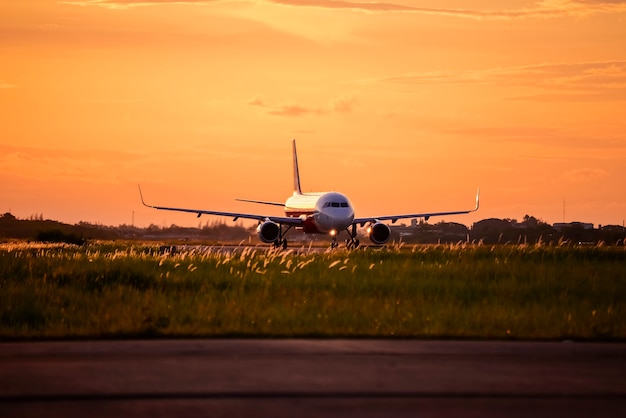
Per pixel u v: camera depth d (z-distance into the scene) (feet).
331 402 147.54
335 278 323.57
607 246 441.27
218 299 283.38
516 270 345.51
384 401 148.56
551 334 232.12
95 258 377.71
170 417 136.98
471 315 255.50
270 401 148.05
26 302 271.90
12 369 175.01
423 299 286.66
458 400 149.89
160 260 366.02
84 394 152.56
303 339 221.05
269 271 339.77
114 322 239.50
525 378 169.17
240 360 186.70
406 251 423.64
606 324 249.34
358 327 239.71
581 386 162.20
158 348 202.49
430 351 200.95
